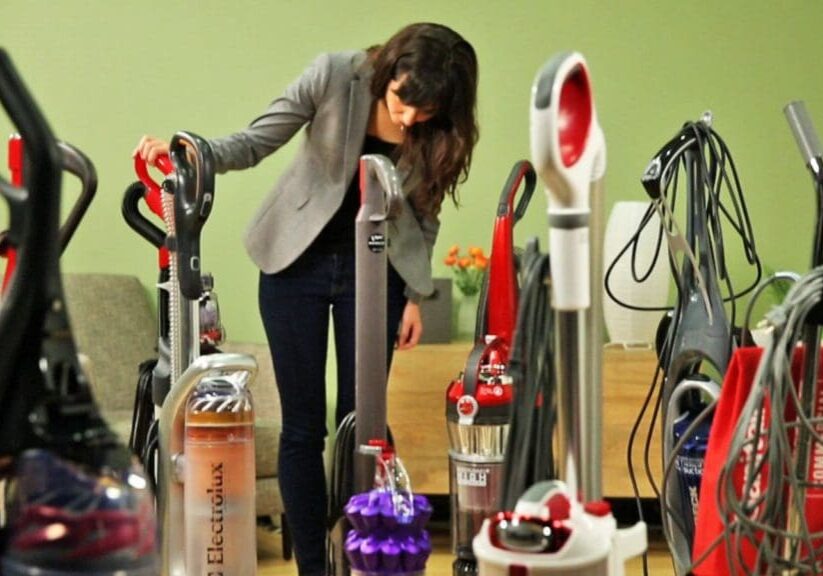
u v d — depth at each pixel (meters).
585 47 4.47
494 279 2.47
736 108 4.45
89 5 4.59
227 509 2.00
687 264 2.30
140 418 2.55
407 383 3.97
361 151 2.73
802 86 4.44
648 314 4.07
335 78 2.73
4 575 1.15
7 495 1.18
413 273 2.80
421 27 2.61
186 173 2.26
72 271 4.59
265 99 4.57
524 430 1.42
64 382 1.19
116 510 1.14
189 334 2.24
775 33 4.44
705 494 1.86
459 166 2.71
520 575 1.25
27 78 4.62
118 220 4.58
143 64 4.59
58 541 1.12
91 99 4.61
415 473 3.96
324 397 2.81
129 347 4.27
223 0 4.56
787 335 1.64
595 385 1.39
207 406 1.99
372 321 2.28
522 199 2.65
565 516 1.31
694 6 4.45
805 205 4.44
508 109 4.50
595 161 1.40
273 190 2.84
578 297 1.35
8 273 1.72
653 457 3.88
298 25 4.55
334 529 2.27
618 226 4.07
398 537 1.84
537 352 1.42
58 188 1.20
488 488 2.33
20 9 4.62
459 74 2.60
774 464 1.66
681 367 2.27
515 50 4.49
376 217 2.28
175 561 2.05
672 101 4.46
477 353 2.41
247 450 2.02
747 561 1.77
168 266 2.56
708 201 2.40
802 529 1.64
